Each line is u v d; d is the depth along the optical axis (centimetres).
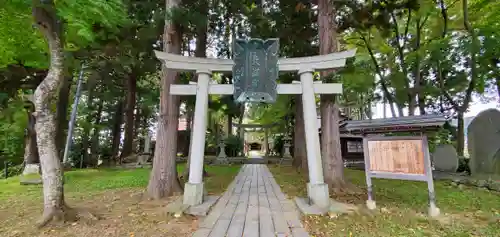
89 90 1452
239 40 511
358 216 378
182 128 2258
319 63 508
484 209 412
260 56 509
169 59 505
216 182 755
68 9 376
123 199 507
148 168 1182
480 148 692
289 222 357
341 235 306
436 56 951
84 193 568
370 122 429
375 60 1145
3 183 733
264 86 500
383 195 523
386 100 1280
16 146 1260
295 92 507
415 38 1127
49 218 341
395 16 1013
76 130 1461
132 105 1502
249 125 1752
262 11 799
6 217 381
